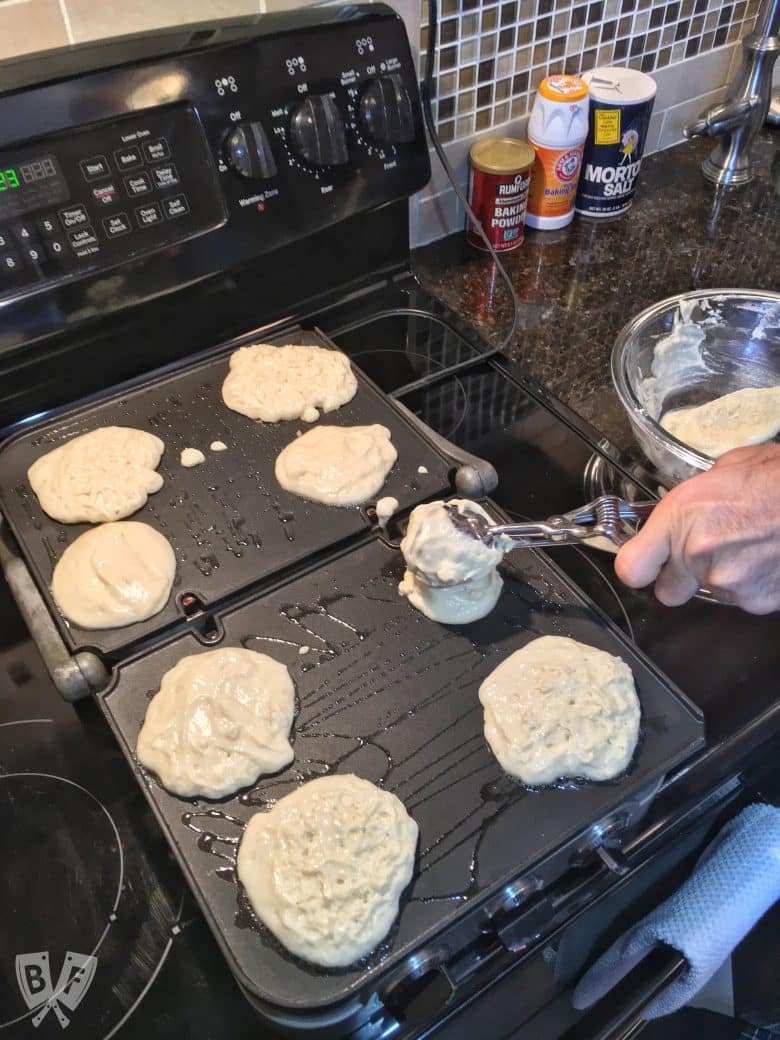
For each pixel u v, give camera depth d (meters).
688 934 0.60
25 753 0.60
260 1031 0.49
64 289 0.69
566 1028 0.69
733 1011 0.85
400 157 0.82
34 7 0.65
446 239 1.04
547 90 0.93
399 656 0.60
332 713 0.57
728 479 0.54
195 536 0.67
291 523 0.68
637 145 1.00
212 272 0.75
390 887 0.49
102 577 0.62
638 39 1.05
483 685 0.58
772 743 0.67
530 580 0.65
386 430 0.74
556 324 0.91
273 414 0.75
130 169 0.68
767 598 0.55
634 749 0.56
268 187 0.75
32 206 0.65
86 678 0.58
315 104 0.74
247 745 0.55
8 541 0.68
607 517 0.60
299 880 0.48
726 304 0.85
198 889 0.50
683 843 0.70
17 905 0.53
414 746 0.56
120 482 0.68
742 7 1.12
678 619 0.68
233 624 0.62
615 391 0.83
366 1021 0.50
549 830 0.52
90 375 0.78
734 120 1.05
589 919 0.64
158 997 0.50
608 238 1.03
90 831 0.56
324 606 0.63
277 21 0.74
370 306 0.92
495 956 0.53
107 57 0.66
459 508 0.62
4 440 0.74
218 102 0.70
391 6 0.82
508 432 0.80
